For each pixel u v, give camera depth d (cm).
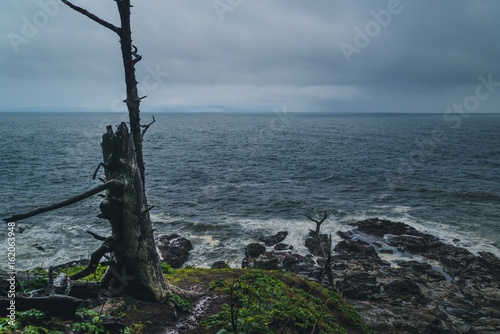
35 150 7375
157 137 11638
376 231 2903
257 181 4862
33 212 683
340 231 2900
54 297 682
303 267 2095
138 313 845
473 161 6462
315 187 4509
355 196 4056
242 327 751
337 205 3678
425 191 4244
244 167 5956
